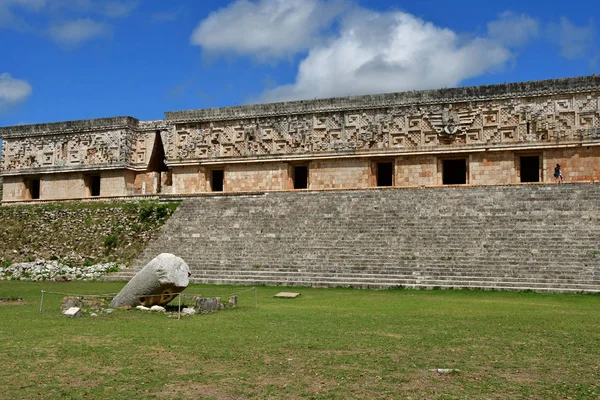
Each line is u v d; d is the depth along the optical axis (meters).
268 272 21.20
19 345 8.87
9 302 15.04
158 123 37.38
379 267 20.19
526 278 18.17
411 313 12.84
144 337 9.59
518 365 7.71
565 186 24.08
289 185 33.28
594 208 21.92
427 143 30.55
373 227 23.44
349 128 31.98
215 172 37.00
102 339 9.41
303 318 12.01
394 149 30.92
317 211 26.09
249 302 15.20
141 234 27.92
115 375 7.11
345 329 10.55
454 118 30.06
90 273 24.45
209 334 9.92
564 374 7.25
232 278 21.14
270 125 33.50
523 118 28.86
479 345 9.05
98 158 37.41
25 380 6.85
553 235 20.47
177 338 9.52
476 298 15.90
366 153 31.38
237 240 24.56
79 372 7.25
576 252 19.16
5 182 40.12
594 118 27.73
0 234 30.77
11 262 27.83
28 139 39.47
